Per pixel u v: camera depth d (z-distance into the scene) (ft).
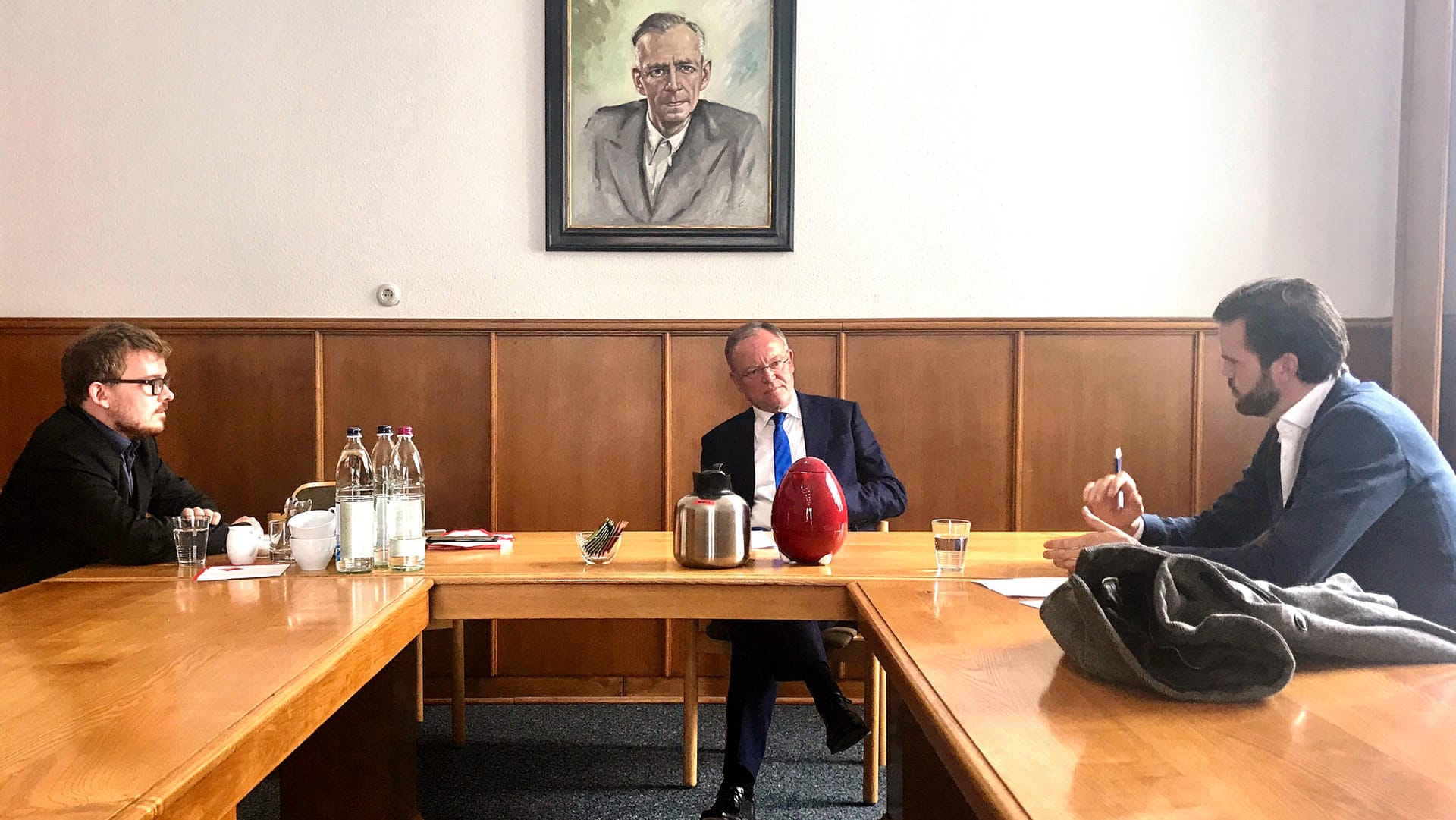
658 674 11.12
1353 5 11.02
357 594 5.31
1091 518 6.05
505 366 11.13
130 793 2.50
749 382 8.82
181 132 11.06
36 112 11.04
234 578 5.81
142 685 3.50
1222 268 11.17
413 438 11.10
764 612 5.79
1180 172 11.17
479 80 11.13
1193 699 3.25
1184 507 11.08
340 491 6.18
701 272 11.21
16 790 2.51
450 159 11.14
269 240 11.09
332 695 3.90
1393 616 3.79
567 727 10.07
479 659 11.08
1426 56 10.46
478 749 9.34
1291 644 3.52
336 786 6.47
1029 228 11.18
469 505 11.14
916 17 11.15
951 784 5.15
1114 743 2.85
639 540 7.49
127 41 11.05
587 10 11.08
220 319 11.04
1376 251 11.07
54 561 6.97
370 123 11.10
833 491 6.26
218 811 2.84
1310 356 5.70
